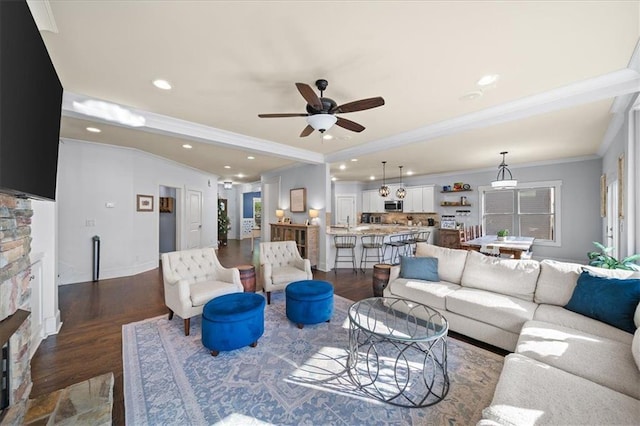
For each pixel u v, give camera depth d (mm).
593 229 5730
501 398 1301
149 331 2879
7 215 1560
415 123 3664
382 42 1927
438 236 8391
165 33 1821
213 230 8688
